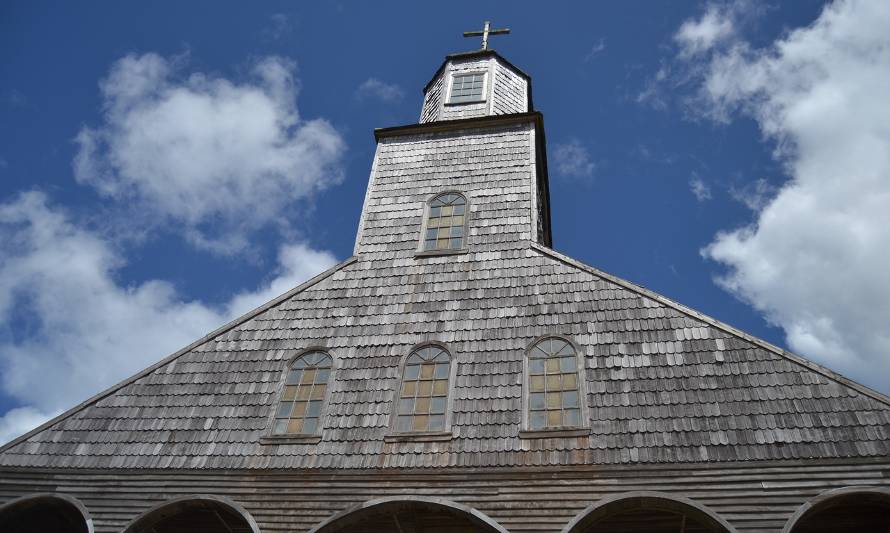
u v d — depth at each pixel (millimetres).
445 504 9922
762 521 9062
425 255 14070
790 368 10477
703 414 10281
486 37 21875
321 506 10336
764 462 9562
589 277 12703
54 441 11625
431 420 11164
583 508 9609
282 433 11375
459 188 15672
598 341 11641
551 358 11617
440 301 13000
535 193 15078
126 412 11961
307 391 11953
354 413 11469
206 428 11586
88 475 11133
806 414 9922
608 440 10281
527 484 10031
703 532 10688
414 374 11883
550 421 10750
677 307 11719
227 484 10789
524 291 12805
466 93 19656
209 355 12750
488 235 14281
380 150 17188
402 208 15461
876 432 9516
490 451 10531
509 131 16875
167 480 10945
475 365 11773
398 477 10469
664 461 9875
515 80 20719
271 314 13336
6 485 11133
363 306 13219
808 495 9141
